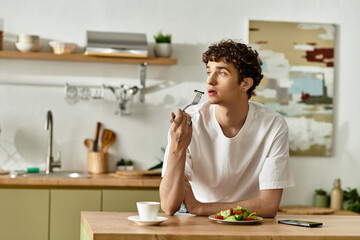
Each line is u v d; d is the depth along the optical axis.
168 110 4.18
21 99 4.03
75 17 4.08
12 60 4.01
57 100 4.07
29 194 3.46
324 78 4.30
